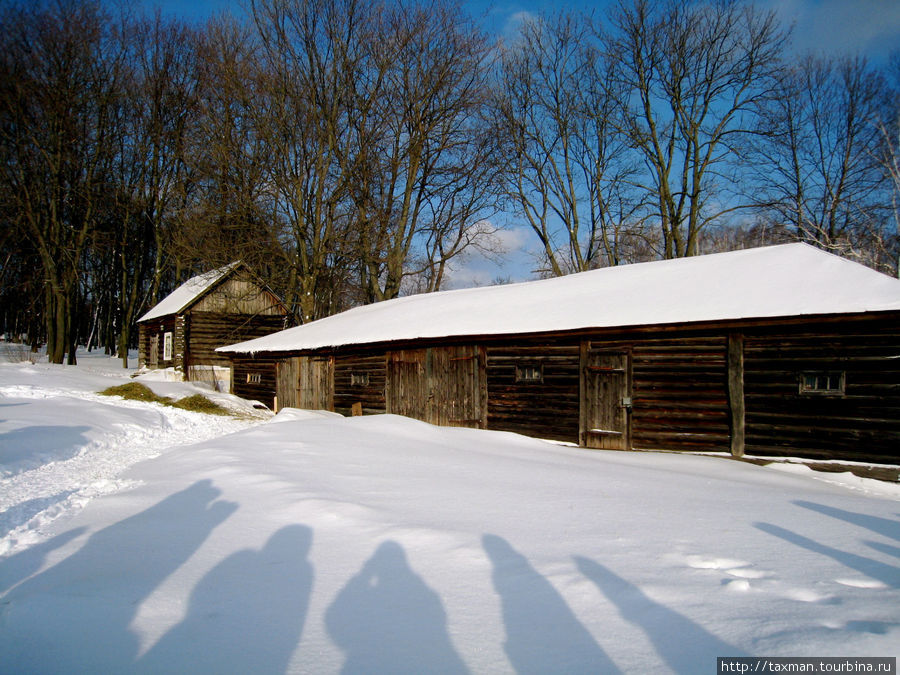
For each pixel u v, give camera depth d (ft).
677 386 39.91
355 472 27.58
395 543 17.38
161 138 124.88
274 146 90.12
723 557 16.30
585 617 12.65
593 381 43.24
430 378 53.31
